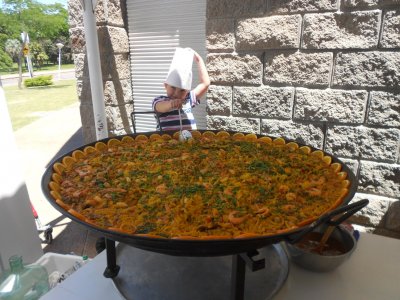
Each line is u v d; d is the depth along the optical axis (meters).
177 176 1.30
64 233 2.98
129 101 3.47
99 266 1.25
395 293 1.08
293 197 1.13
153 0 3.08
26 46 16.88
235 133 1.84
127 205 1.11
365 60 1.86
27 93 15.13
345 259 1.13
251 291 1.07
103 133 2.73
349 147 2.02
